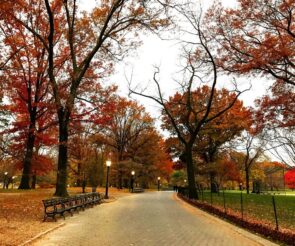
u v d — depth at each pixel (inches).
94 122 1364.4
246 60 1034.7
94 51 1162.6
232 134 2174.0
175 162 2532.0
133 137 2901.1
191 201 1201.4
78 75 1159.6
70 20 1193.4
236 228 584.7
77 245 416.5
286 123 908.0
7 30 1325.0
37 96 1504.7
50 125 1486.2
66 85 1347.2
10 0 971.9
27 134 1466.5
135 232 528.7
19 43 1363.2
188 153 1414.9
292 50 952.3
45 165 1603.1
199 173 2167.8
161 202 1296.8
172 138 2283.5
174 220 700.7
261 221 577.6
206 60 1310.3
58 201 673.6
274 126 924.0
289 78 1013.8
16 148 1488.7
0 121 1804.9
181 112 1809.8
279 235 459.5
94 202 1070.4
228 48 1055.6
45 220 618.8
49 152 2058.3
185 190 1644.9
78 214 784.9
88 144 2020.2
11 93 1489.9
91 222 642.8
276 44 967.0
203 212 870.4
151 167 3002.0
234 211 772.6
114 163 2637.8
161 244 432.5
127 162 2613.2
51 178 2866.6
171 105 1595.7
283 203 1197.1
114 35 1208.8
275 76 984.3
